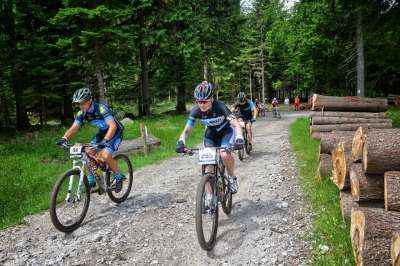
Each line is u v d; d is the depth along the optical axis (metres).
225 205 4.33
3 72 16.00
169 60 21.06
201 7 20.23
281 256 3.36
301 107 34.53
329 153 5.47
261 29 39.22
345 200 4.06
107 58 15.43
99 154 4.84
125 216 4.70
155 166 8.12
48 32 17.78
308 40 16.17
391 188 3.05
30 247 3.88
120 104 21.80
